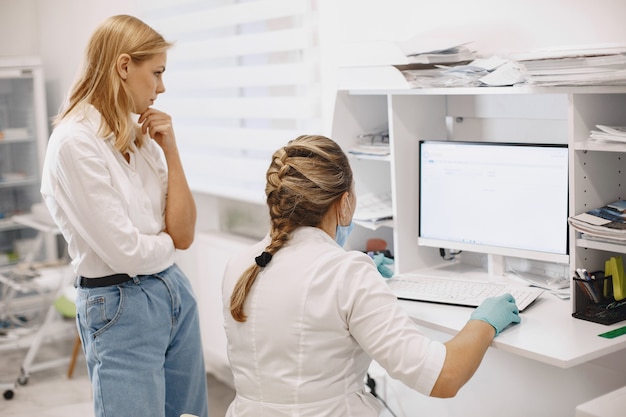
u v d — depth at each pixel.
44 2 5.52
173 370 2.42
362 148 2.67
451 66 2.34
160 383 2.31
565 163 2.18
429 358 1.61
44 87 5.24
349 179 1.78
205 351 4.08
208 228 4.14
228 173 3.82
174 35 4.03
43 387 4.07
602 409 1.66
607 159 2.13
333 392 1.68
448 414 2.78
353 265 1.69
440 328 2.00
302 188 1.71
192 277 4.13
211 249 3.91
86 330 2.26
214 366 4.06
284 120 3.62
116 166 2.19
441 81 2.28
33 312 5.14
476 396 2.68
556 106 2.36
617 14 2.13
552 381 2.42
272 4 3.32
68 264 4.46
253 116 3.55
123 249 2.14
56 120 2.25
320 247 1.72
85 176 2.11
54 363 4.25
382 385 3.04
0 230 5.41
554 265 2.41
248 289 1.72
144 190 2.31
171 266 2.38
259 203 3.65
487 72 2.20
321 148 1.75
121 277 2.22
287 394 1.68
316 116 3.22
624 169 2.18
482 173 2.37
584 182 2.07
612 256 2.18
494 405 2.62
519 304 2.11
